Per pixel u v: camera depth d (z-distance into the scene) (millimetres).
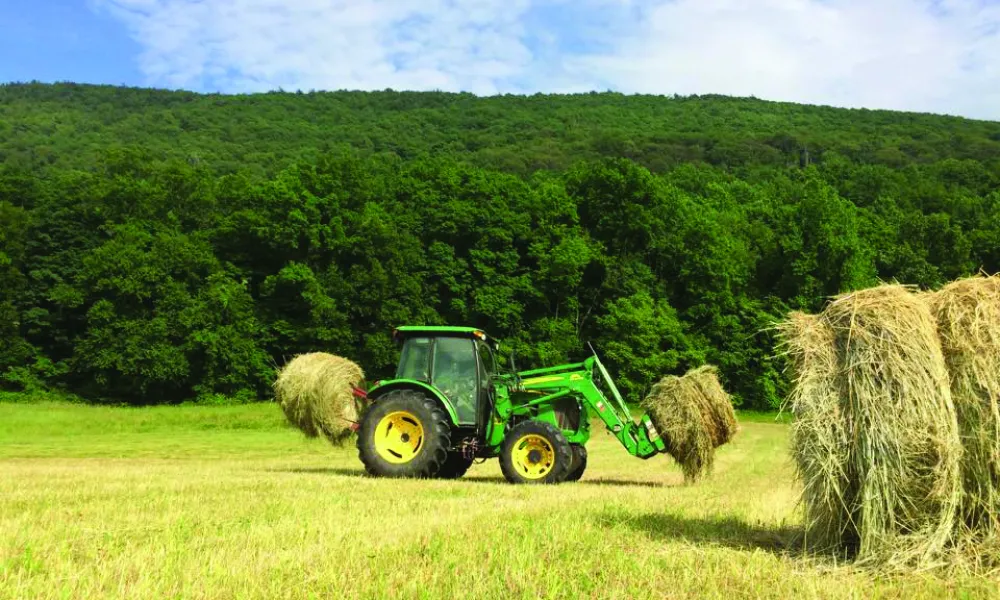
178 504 8141
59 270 44125
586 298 48562
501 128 134250
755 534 6918
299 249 45375
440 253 46438
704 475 12680
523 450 11781
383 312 43688
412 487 10070
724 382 45125
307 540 6145
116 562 5254
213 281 42781
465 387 12242
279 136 114875
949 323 5672
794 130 130125
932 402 5496
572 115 147625
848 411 5758
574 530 6641
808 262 48375
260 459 16828
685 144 119000
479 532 6473
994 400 5445
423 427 11703
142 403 41156
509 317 46062
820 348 5945
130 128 107812
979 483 5461
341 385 14172
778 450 21219
